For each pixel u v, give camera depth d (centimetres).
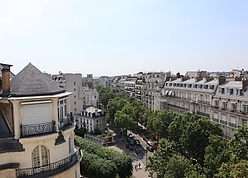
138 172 6169
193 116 6178
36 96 2406
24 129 2345
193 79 8438
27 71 2598
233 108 6025
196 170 4131
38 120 2422
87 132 10131
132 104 10956
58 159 2561
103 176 5144
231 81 6625
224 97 6338
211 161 4216
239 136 3934
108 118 10838
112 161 5503
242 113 5672
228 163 3797
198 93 7550
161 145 4806
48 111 2473
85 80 16250
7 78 2417
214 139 4659
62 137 2633
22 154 2344
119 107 10631
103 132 9912
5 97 2347
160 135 7125
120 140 9438
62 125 2700
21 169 2312
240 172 3117
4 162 2305
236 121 5859
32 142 2366
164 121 7106
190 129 5528
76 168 2847
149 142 8531
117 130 10825
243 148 3800
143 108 10256
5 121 2402
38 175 2345
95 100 13675
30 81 2502
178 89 8700
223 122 6338
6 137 2325
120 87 19625
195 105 7662
